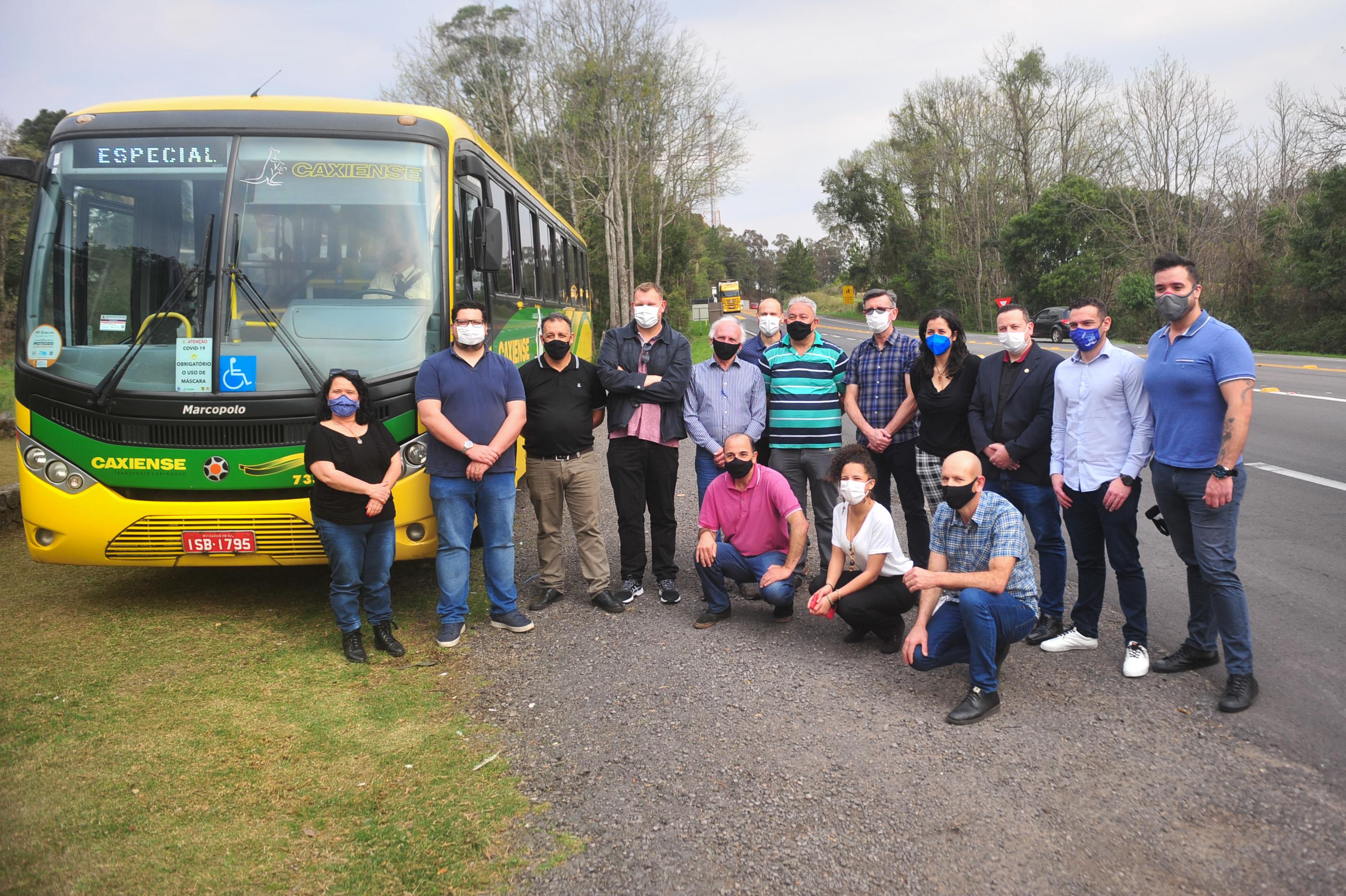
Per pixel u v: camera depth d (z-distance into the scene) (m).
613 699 4.80
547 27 41.53
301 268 5.92
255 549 5.64
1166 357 4.66
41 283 5.86
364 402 5.33
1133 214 45.84
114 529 5.60
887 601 5.31
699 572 5.95
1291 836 3.38
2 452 11.93
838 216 78.75
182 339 5.70
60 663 5.32
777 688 4.90
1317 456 11.02
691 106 44.19
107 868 3.27
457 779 3.96
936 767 3.97
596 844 3.43
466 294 6.70
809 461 6.48
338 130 6.15
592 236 49.00
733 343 6.27
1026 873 3.20
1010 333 5.39
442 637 5.63
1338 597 6.04
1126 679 4.89
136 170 5.95
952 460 4.70
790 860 3.30
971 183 61.34
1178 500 4.71
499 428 5.69
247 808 3.71
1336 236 34.25
